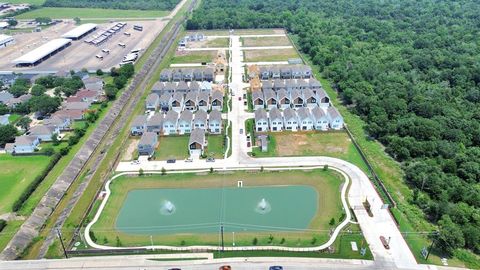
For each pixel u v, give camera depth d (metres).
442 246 96.25
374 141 148.12
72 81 199.12
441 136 141.12
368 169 130.50
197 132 147.75
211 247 99.50
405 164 130.38
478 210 105.19
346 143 146.62
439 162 128.25
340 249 98.06
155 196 120.00
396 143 136.62
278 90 186.88
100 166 135.75
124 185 125.00
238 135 153.38
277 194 119.38
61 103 181.75
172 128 154.50
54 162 136.25
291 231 104.75
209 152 141.88
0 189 123.38
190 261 95.88
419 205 112.44
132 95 196.25
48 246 101.94
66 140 151.00
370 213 109.81
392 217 108.38
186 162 136.12
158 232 105.88
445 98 170.75
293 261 94.94
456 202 110.88
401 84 184.75
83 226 108.12
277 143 147.12
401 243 99.56
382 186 120.75
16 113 175.00
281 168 131.75
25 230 106.56
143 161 137.12
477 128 142.88
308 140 149.00
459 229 98.19
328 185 122.75
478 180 120.44
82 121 166.38
